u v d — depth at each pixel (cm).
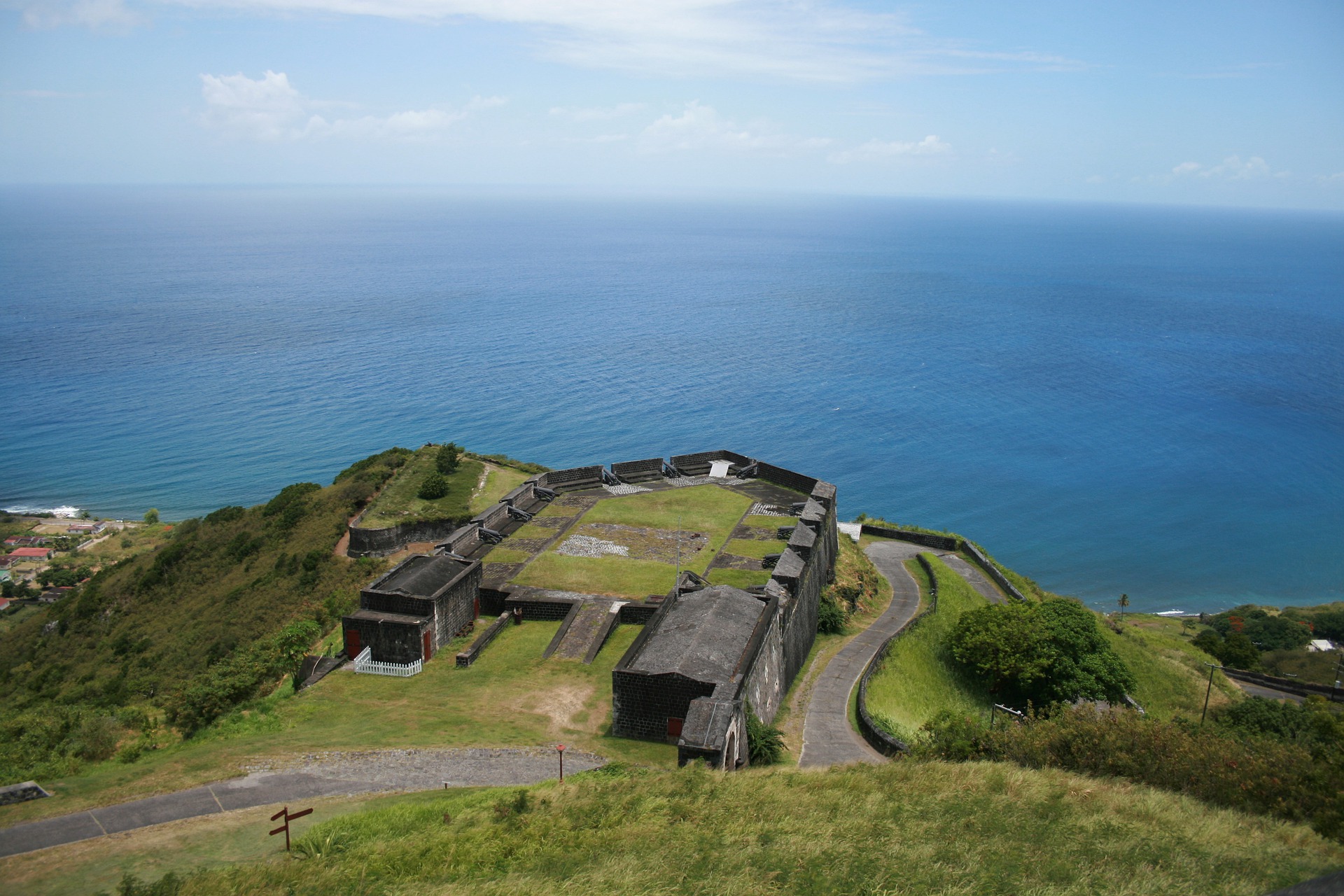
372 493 8138
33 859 2739
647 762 3850
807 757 4359
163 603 7550
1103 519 13525
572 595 5584
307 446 14425
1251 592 11662
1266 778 3183
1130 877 2562
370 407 16550
